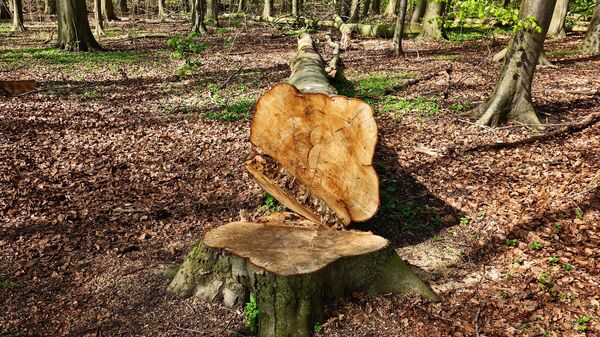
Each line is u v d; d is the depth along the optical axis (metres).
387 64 15.53
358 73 13.94
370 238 4.04
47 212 5.59
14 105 10.11
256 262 3.53
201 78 13.45
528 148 7.39
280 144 4.65
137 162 7.23
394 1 33.00
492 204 5.71
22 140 7.95
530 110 8.41
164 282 4.23
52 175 6.65
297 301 3.50
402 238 5.07
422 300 3.90
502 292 4.09
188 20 36.00
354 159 4.32
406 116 9.21
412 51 18.67
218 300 3.91
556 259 4.45
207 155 7.49
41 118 9.23
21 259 4.64
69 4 18.19
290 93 4.41
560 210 5.40
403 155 7.30
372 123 4.09
